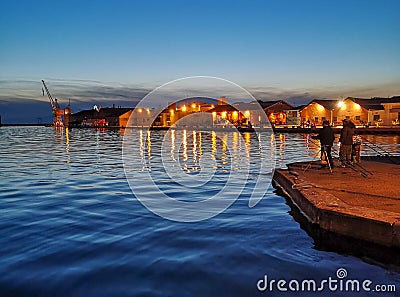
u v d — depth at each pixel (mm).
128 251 5938
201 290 4672
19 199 9938
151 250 5996
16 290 4594
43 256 5684
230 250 6059
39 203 9438
